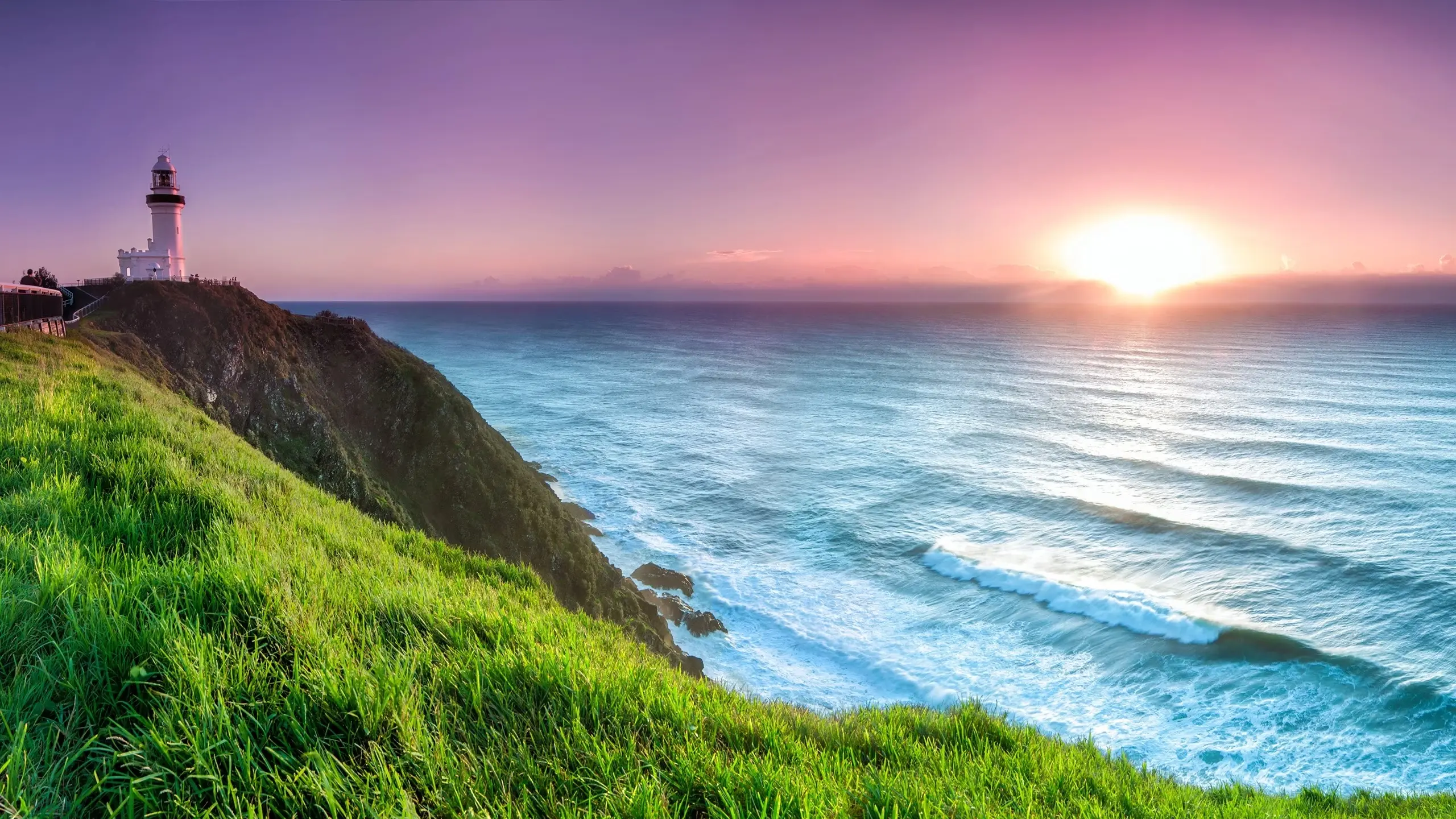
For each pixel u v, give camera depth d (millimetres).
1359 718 25031
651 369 137250
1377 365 125250
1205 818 5562
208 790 2895
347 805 2891
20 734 2809
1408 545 39219
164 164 46438
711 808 3287
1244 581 35969
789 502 51688
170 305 33688
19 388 10125
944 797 4074
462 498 35406
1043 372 123500
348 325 41531
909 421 80750
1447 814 10766
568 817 3023
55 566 4066
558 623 5910
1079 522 45750
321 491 10469
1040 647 30859
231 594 4227
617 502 52250
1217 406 86188
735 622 34312
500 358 161000
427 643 4406
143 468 6895
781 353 170750
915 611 34750
